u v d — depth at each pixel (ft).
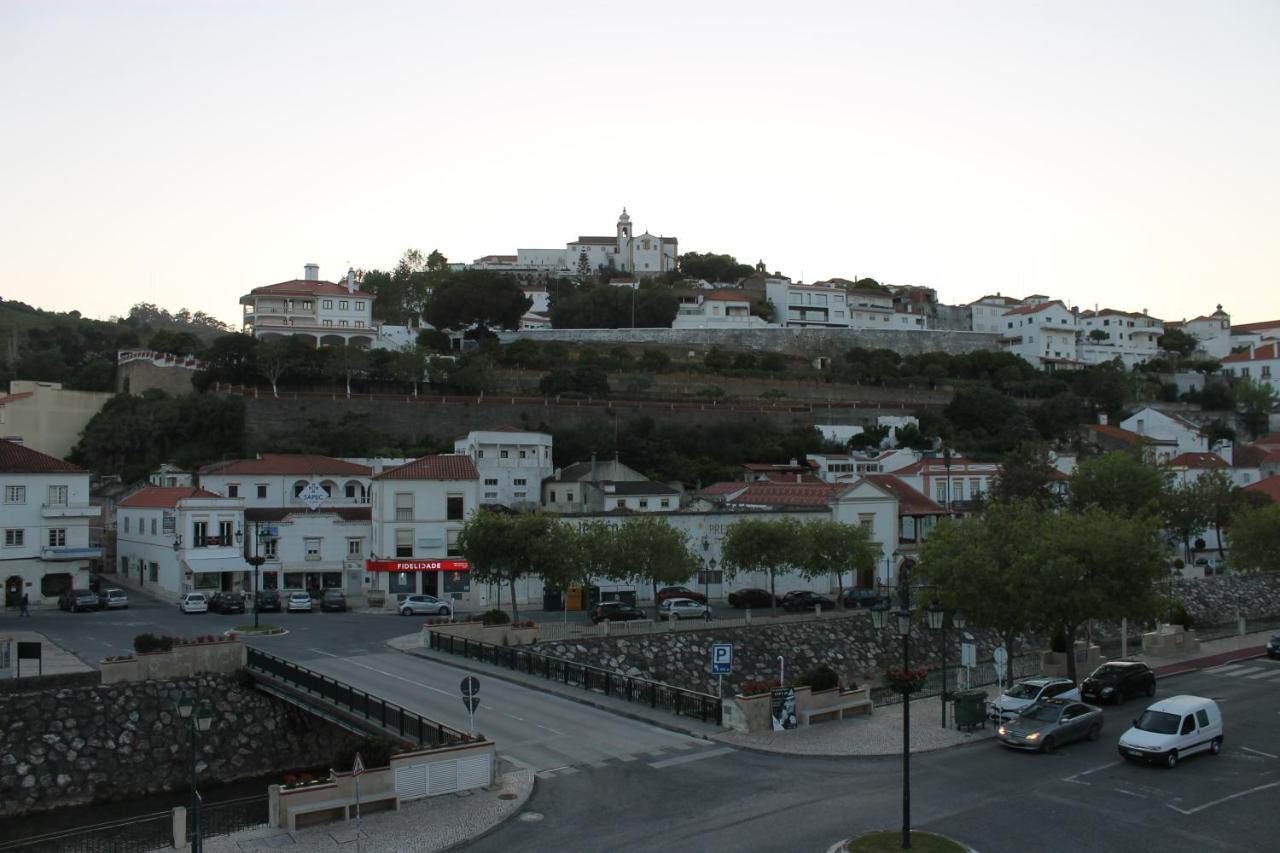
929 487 285.02
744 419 399.24
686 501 275.80
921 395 461.78
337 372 365.61
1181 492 280.72
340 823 89.81
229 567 223.71
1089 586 144.05
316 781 94.53
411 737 107.55
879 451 375.66
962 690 138.00
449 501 232.12
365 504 274.77
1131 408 474.49
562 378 398.21
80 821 121.08
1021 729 116.16
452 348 473.26
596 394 401.49
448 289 474.49
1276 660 177.88
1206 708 114.93
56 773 127.75
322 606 216.95
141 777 133.08
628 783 100.53
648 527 199.82
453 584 229.66
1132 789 100.37
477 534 184.34
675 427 379.35
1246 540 226.58
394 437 351.05
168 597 231.30
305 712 146.00
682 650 176.14
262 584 232.32
